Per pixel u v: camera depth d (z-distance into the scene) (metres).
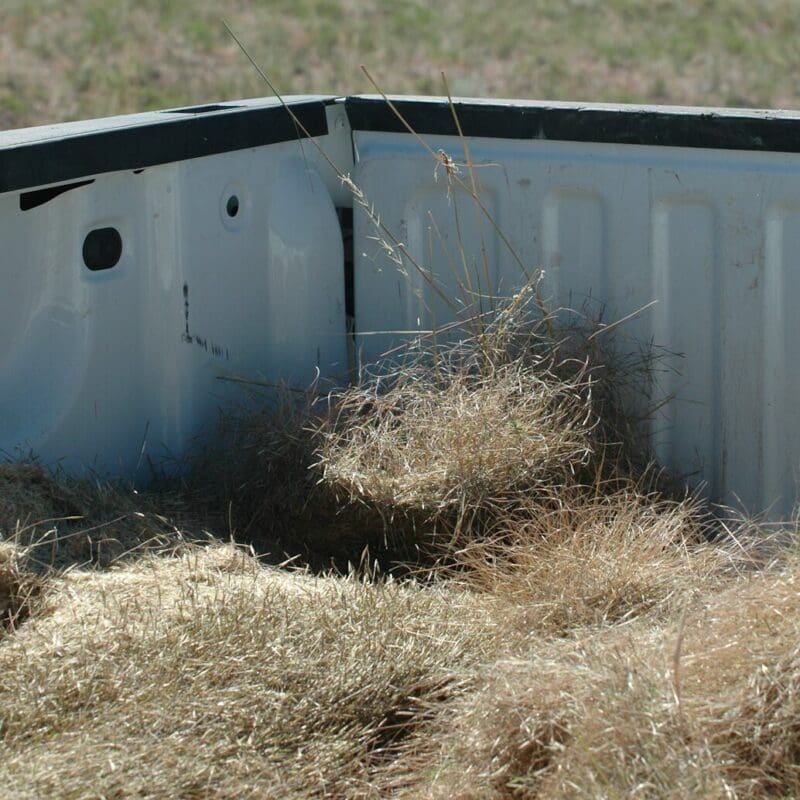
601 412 3.60
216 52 21.72
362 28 23.70
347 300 4.14
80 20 23.03
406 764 2.29
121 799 2.06
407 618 2.65
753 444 3.57
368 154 3.96
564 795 2.07
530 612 2.73
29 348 3.20
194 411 3.61
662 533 3.04
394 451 3.33
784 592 2.43
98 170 3.17
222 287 3.65
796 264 3.42
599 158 3.62
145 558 2.91
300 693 2.37
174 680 2.35
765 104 18.73
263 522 3.40
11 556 2.65
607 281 3.68
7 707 2.27
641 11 25.31
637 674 2.24
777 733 2.14
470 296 3.86
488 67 21.41
